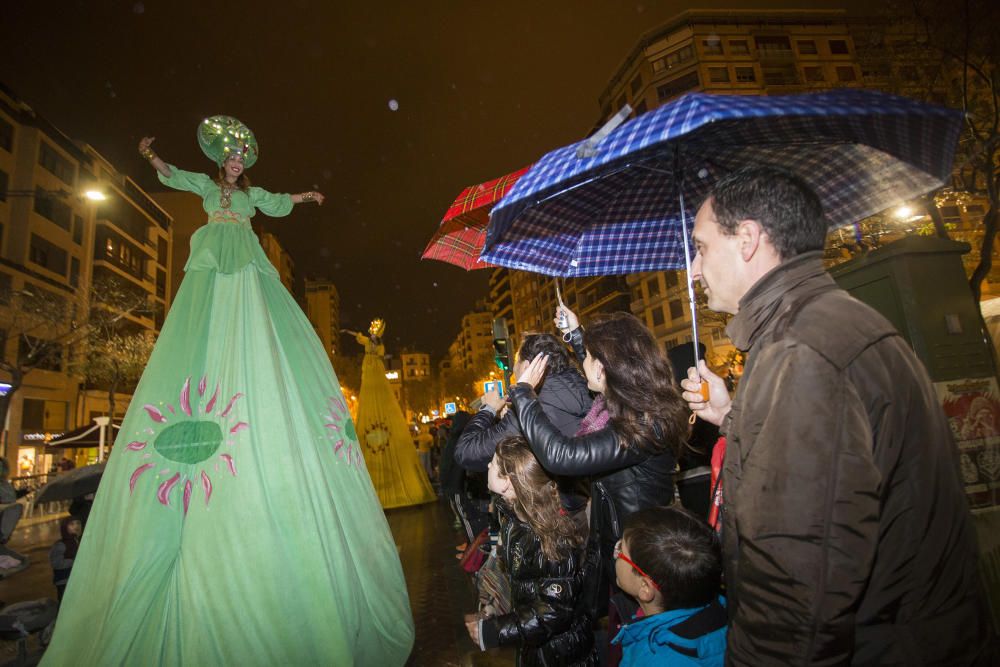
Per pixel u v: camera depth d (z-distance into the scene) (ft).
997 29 31.04
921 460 3.45
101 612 9.15
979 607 3.50
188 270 12.41
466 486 20.29
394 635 11.28
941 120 4.18
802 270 3.98
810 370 3.41
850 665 3.12
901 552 3.40
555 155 4.85
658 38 126.00
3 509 15.58
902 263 7.04
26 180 85.71
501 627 7.11
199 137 13.61
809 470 3.24
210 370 11.20
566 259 8.35
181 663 8.95
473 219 11.51
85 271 99.86
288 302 13.73
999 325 17.22
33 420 87.51
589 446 6.26
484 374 274.57
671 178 7.28
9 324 75.46
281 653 9.04
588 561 7.10
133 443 10.38
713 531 5.57
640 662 5.25
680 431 6.54
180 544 9.83
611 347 6.62
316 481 11.02
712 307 4.51
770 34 123.54
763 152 6.06
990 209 30.50
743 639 3.44
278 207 14.15
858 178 5.64
